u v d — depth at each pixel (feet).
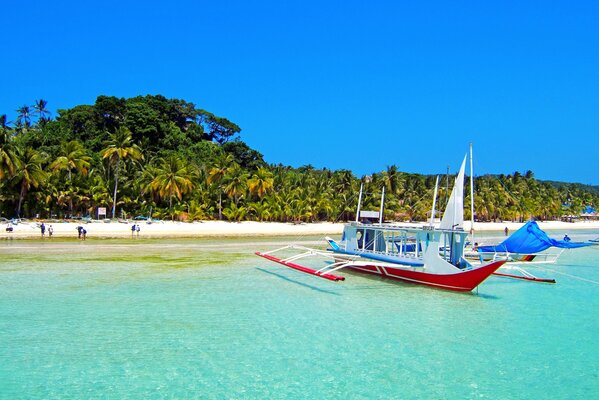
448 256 91.66
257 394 41.65
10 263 108.88
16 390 41.73
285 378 45.16
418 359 50.78
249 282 91.45
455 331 60.95
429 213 351.25
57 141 285.23
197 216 252.62
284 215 287.07
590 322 66.08
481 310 72.18
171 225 231.09
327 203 304.09
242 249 154.51
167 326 60.70
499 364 49.78
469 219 342.44
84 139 311.47
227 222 258.98
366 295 81.15
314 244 181.06
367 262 90.33
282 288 86.17
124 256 126.82
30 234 180.24
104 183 240.53
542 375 47.11
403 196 363.15
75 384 43.06
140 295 78.02
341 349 53.36
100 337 55.88
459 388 43.75
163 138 334.24
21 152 202.18
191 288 84.58
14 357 49.16
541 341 57.36
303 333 58.95
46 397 40.52
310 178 335.67
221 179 265.75
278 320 64.59
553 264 130.72
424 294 82.58
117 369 46.60
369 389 43.14
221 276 97.66
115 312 66.95
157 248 150.82
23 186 203.10
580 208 495.41
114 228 205.87
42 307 68.90
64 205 227.81
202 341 55.21
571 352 53.67
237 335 57.67
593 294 85.97
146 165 271.69
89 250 138.00
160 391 41.93
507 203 389.19
